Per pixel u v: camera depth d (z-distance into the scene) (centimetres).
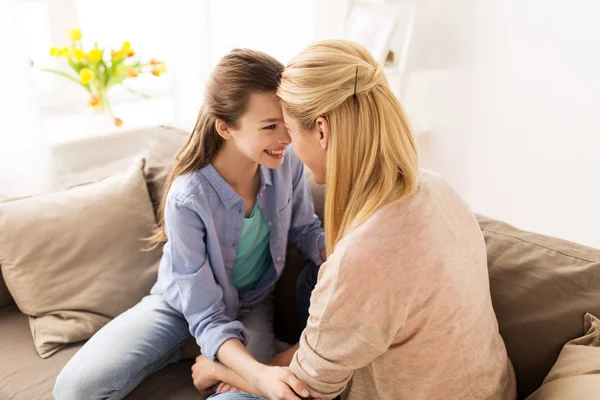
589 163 219
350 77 81
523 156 241
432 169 283
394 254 80
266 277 136
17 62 154
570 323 99
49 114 198
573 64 213
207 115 111
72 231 132
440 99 267
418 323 82
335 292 81
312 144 90
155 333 120
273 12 219
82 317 128
